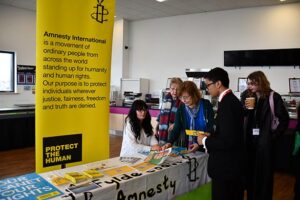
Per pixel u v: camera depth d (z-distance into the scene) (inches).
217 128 70.1
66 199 54.4
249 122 102.5
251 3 247.0
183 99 90.4
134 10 284.8
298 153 99.8
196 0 245.0
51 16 70.9
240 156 67.9
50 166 75.0
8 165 176.9
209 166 71.0
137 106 96.8
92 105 81.1
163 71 313.1
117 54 331.0
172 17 304.7
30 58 287.7
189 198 83.3
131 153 91.2
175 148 95.8
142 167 75.1
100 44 80.7
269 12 251.0
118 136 276.7
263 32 254.4
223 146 65.2
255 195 101.2
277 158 172.2
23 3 261.0
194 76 248.4
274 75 253.0
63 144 76.6
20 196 55.5
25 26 281.6
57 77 73.7
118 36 328.8
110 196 61.4
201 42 287.4
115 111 271.3
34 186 60.7
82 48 77.3
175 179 78.0
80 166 75.7
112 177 66.8
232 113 65.4
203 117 90.2
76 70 76.9
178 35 301.7
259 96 103.9
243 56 260.4
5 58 270.4
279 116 100.1
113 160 81.8
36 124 72.2
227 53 268.4
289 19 242.1
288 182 154.3
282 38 245.9
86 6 77.0
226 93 68.1
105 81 83.0
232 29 269.4
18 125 223.1
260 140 99.7
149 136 101.9
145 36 324.2
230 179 67.4
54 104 74.0
